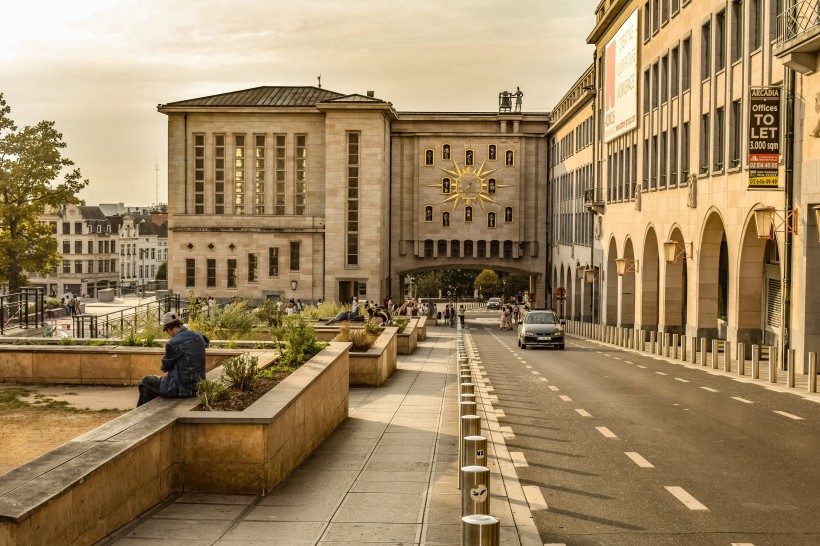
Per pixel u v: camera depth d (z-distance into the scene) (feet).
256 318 97.19
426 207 286.05
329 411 50.80
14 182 188.85
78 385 68.39
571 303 245.86
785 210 90.94
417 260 286.66
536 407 62.59
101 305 258.37
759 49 102.73
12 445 45.29
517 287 394.93
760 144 92.12
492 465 41.73
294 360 53.67
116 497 30.30
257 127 268.82
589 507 34.17
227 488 35.81
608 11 183.52
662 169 147.95
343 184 262.67
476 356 116.16
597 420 56.18
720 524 31.83
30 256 192.85
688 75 135.13
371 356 76.54
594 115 205.46
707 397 68.18
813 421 55.52
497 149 286.25
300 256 266.77
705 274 124.67
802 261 87.97
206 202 271.08
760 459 43.34
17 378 69.05
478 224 286.46
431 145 285.64
